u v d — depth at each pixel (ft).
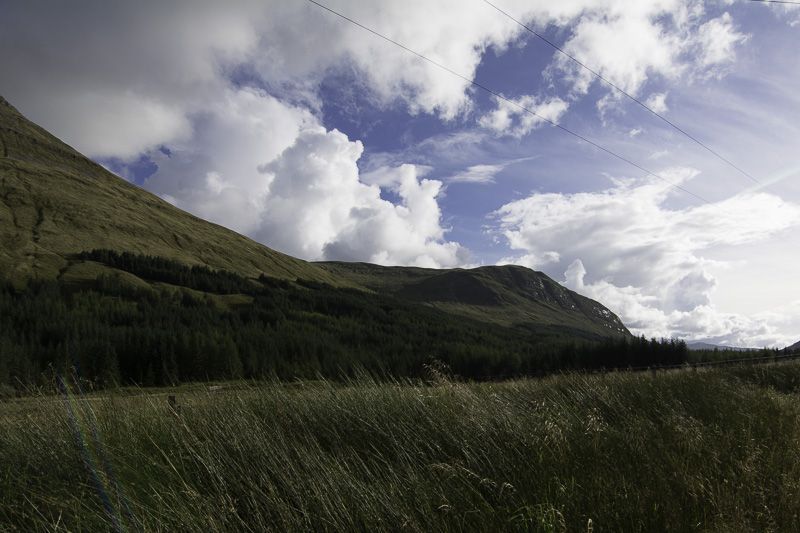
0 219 643.86
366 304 635.25
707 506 11.76
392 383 21.62
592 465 14.07
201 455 13.88
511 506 11.71
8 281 445.37
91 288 485.97
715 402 24.75
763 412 22.09
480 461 14.32
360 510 11.39
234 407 18.03
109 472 13.19
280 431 15.92
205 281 604.08
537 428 16.38
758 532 11.07
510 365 181.27
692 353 214.28
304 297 614.75
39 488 13.26
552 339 634.43
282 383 21.15
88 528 11.07
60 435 15.69
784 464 14.82
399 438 15.98
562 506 10.85
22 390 18.42
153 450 15.01
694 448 15.52
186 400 18.85
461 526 10.78
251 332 218.79
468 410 18.53
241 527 11.19
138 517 11.19
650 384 29.37
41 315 326.44
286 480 12.53
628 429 18.44
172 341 129.59
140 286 528.22
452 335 524.93
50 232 649.61
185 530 10.73
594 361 191.62
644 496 11.89
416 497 11.95
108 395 19.03
